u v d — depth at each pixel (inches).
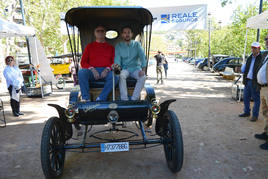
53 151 122.0
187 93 398.0
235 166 138.0
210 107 289.9
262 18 272.7
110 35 182.2
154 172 133.0
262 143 172.6
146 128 203.5
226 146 167.9
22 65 547.8
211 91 418.9
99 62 154.8
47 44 998.4
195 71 948.6
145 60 152.6
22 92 442.6
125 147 125.1
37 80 461.4
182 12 467.8
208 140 180.2
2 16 588.1
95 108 129.7
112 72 139.9
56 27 907.4
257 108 223.5
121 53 152.3
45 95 413.1
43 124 234.4
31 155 160.2
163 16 471.5
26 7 781.3
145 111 137.9
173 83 542.0
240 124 219.0
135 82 148.6
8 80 261.4
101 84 147.5
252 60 227.1
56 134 129.2
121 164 144.4
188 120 235.5
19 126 229.0
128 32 149.3
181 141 118.2
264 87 170.9
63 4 879.7
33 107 316.5
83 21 172.6
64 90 485.7
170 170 134.9
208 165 139.8
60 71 642.8
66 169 138.9
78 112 130.8
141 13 155.3
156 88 460.4
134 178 127.0
